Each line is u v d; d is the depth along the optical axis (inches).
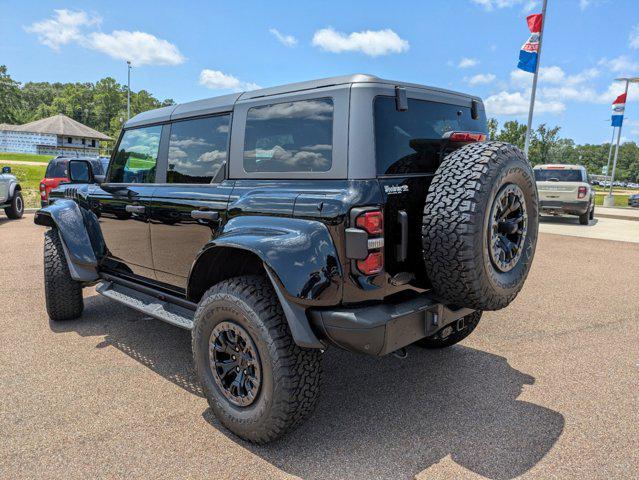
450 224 97.0
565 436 112.3
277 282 95.7
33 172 1278.3
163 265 144.9
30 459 102.1
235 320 105.3
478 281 99.1
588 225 566.3
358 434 112.7
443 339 159.9
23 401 127.0
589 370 149.8
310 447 107.4
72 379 140.3
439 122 121.5
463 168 100.7
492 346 170.2
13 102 4884.4
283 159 112.4
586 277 281.4
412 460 102.7
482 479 96.6
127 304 153.8
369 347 96.2
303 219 100.7
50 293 181.6
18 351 160.9
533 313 209.9
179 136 143.9
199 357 114.8
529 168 110.7
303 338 96.5
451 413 122.8
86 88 6008.9
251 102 122.2
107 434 112.0
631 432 114.1
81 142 3102.9
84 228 177.3
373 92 102.5
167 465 100.5
